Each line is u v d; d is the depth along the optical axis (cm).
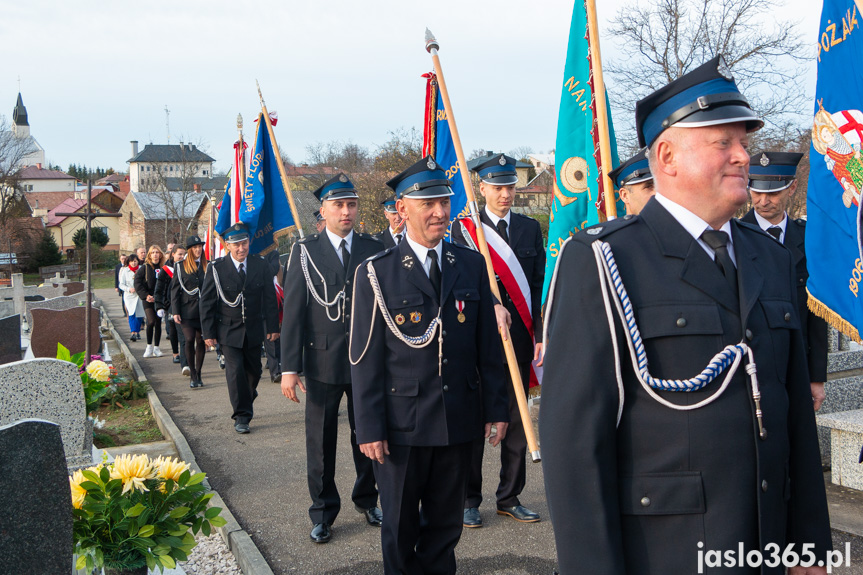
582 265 199
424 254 376
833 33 399
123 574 368
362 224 3100
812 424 207
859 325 384
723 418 186
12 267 5512
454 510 371
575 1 404
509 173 512
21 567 329
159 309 1258
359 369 363
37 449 333
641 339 191
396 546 357
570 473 188
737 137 194
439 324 362
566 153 411
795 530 204
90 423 573
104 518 353
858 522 456
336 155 4784
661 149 201
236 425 771
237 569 444
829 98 400
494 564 425
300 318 497
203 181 8581
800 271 442
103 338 1698
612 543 183
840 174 394
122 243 6794
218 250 1237
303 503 544
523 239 518
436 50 443
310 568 433
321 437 481
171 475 379
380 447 354
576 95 404
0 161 6119
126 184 10231
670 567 185
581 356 192
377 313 366
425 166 371
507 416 379
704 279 194
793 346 207
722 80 193
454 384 362
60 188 11269
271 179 807
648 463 190
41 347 1048
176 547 367
